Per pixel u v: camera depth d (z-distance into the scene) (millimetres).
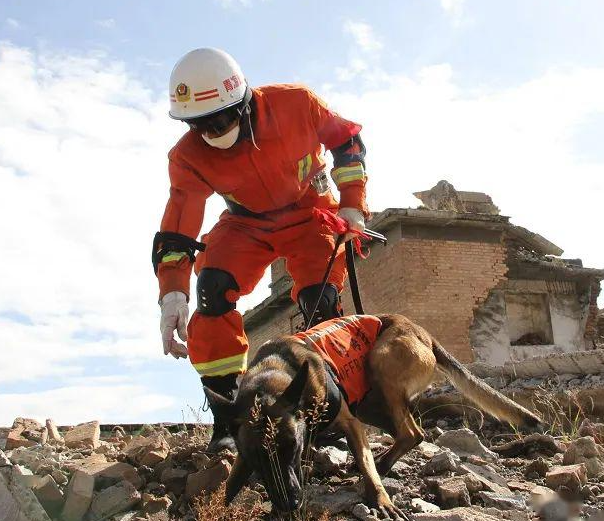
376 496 4652
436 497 4941
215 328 5582
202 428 6734
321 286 5773
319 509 4637
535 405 8500
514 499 4855
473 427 8109
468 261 19594
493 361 19375
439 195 22078
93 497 4949
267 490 4488
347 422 4992
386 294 19547
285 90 5660
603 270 20438
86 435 6453
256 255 5855
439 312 19047
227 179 5586
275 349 5121
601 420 8273
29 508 4363
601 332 21391
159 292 5621
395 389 5359
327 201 6066
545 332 20344
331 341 5254
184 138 5641
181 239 5602
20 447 5754
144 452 5656
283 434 4453
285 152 5602
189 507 4969
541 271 20594
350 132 5922
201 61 5355
